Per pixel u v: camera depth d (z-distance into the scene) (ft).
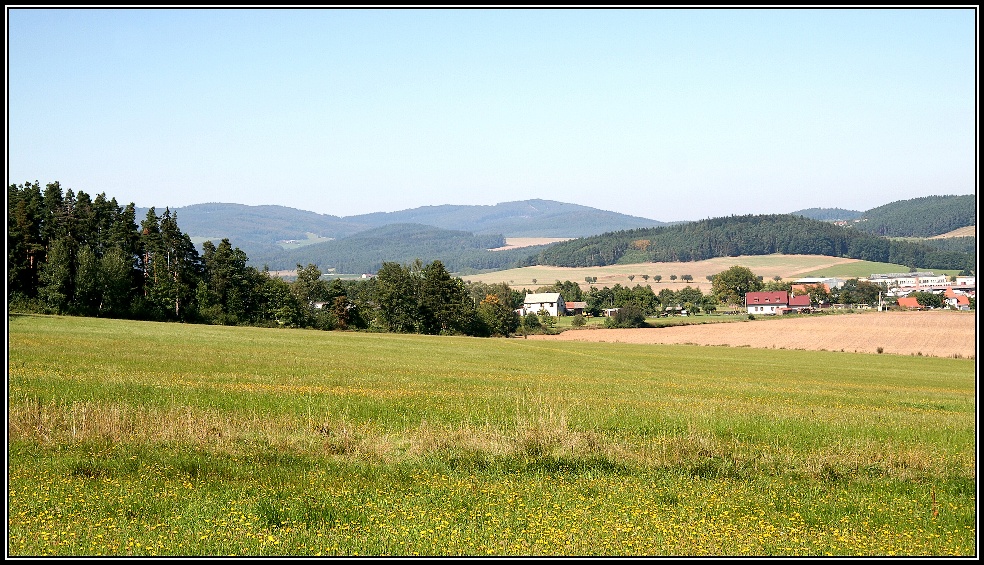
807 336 354.74
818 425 75.82
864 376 182.60
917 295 619.67
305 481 48.24
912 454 59.16
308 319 373.40
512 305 610.24
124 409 64.13
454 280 395.14
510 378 132.77
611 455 56.08
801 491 49.65
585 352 248.11
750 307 641.81
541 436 58.75
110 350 147.84
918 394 129.08
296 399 83.41
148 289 319.88
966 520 43.96
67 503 40.98
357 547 36.45
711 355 258.78
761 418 80.12
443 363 168.25
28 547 34.99
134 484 45.52
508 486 48.32
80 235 322.14
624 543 38.01
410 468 52.47
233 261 350.02
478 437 58.49
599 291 643.86
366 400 85.30
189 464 50.57
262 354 165.78
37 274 295.69
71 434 55.93
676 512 43.86
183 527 38.34
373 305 395.55
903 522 43.55
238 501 42.83
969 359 268.62
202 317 330.95
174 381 97.66
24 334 176.65
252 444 56.70
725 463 55.42
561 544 37.73
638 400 100.12
